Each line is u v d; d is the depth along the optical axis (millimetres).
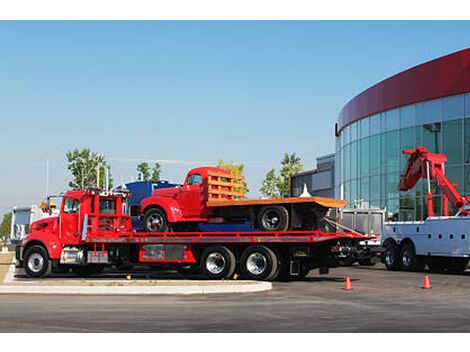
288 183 71312
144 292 17078
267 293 17203
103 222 23984
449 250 25859
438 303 14938
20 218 35844
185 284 18172
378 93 42531
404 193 39938
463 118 35719
